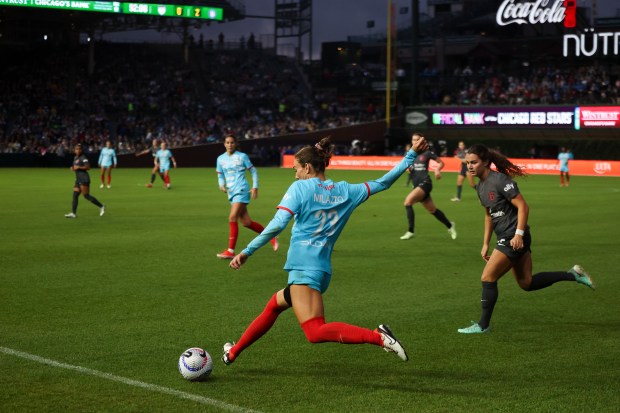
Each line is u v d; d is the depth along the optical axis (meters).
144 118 68.19
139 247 15.38
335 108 76.75
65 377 6.74
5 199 27.39
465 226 19.67
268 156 66.38
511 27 78.75
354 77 80.56
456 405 6.12
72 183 37.09
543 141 61.19
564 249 15.32
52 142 61.56
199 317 9.20
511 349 7.86
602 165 51.16
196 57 79.75
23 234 17.36
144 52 78.19
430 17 88.69
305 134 67.62
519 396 6.35
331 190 6.40
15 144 58.44
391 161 56.53
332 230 6.38
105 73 72.50
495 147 62.84
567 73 67.19
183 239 16.70
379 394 6.38
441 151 65.56
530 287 8.79
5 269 12.61
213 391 6.41
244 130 69.38
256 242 6.22
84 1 55.69
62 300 10.13
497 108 61.62
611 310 9.80
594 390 6.52
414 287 11.27
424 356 7.58
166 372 6.93
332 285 11.42
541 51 71.62
